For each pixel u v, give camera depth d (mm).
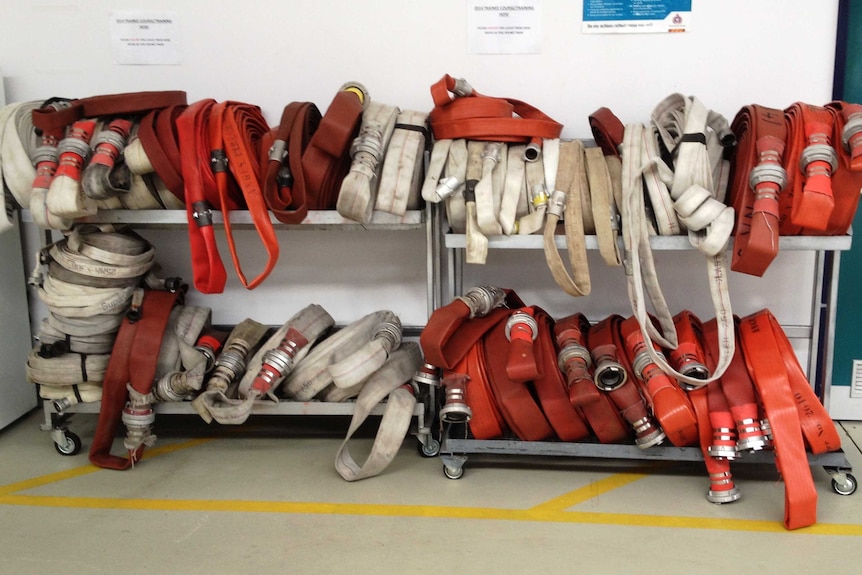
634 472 2428
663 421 2174
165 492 2311
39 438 2768
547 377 2314
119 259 2404
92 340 2461
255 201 2244
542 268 2885
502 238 2311
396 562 1908
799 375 2184
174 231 2979
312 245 2949
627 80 2732
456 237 2344
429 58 2777
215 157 2248
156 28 2820
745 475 2398
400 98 2818
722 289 2201
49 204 2191
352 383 2371
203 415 2463
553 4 2697
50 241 2867
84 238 2436
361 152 2230
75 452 2611
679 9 2658
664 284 2869
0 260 2814
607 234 2248
